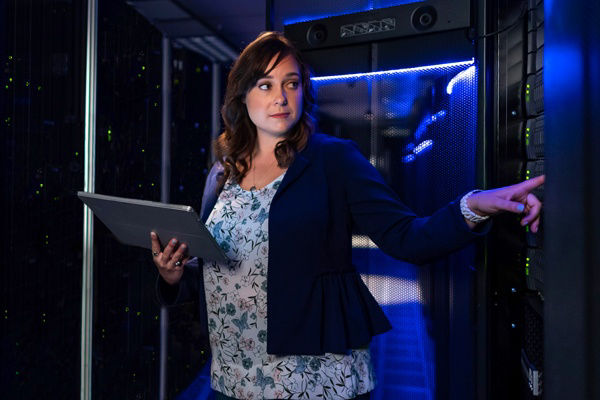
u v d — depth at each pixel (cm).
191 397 369
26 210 213
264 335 125
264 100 127
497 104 148
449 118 158
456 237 114
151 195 303
